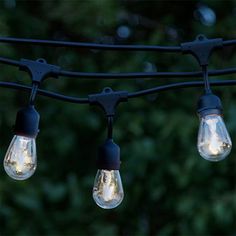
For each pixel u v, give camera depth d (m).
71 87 4.00
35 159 1.58
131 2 4.12
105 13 3.81
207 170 3.71
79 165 4.05
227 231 3.64
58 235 3.82
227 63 3.84
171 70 3.93
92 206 3.90
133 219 3.94
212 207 3.58
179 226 3.70
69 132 3.96
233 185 3.74
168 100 3.90
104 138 3.90
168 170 3.77
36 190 3.80
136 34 4.14
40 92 1.68
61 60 4.10
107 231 3.78
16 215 3.77
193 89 3.87
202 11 4.08
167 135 3.71
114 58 4.01
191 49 1.67
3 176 3.75
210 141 1.55
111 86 3.90
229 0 3.88
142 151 3.73
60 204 3.93
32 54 4.05
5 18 3.80
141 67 3.93
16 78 3.75
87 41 4.14
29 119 1.57
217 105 1.59
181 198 3.71
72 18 3.84
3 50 3.65
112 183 1.62
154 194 3.78
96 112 3.96
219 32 3.89
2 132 3.87
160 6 4.12
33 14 4.05
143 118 3.83
